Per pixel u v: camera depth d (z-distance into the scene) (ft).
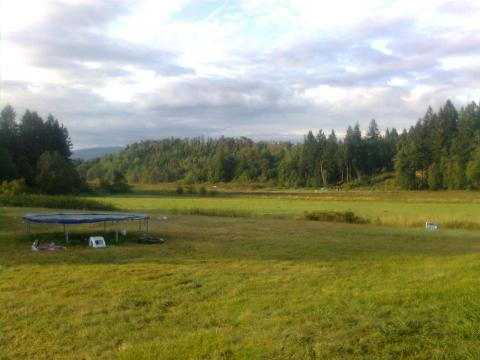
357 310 22.35
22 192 169.78
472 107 348.59
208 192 271.49
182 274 34.40
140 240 53.88
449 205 176.04
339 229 78.69
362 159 380.17
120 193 288.71
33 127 288.92
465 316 19.69
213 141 593.42
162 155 568.82
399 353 16.16
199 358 16.69
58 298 27.02
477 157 275.59
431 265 37.73
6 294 28.02
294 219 103.30
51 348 19.16
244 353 16.79
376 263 40.45
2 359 18.07
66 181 245.04
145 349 17.94
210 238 59.57
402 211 146.20
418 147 318.65
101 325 22.06
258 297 27.12
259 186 388.57
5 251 45.65
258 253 46.32
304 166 387.34
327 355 16.25
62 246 48.78
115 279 32.40
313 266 38.63
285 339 18.29
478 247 57.77
